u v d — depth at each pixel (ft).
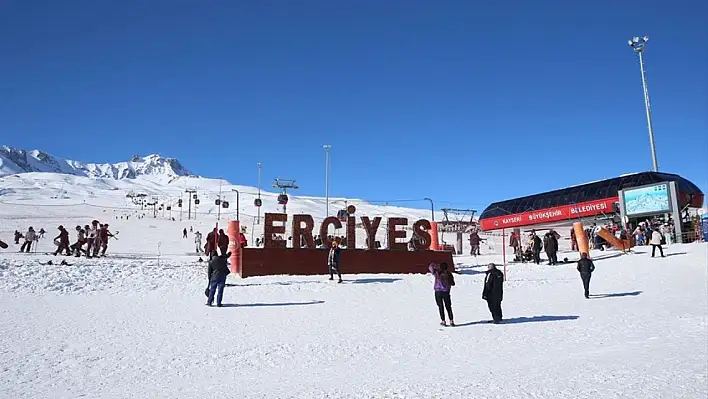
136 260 86.89
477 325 43.16
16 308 47.42
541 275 80.53
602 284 69.46
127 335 38.22
